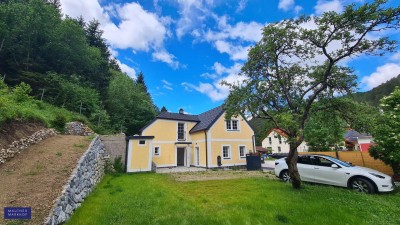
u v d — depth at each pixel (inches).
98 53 1269.7
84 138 410.9
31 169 218.7
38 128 369.4
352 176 287.3
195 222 167.2
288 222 168.6
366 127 273.3
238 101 301.3
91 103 872.9
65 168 223.5
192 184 356.5
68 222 162.2
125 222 166.1
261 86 305.0
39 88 743.7
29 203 147.1
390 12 207.9
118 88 1170.6
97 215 180.5
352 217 175.9
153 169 579.5
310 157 345.4
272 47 289.7
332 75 285.3
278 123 294.2
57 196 159.2
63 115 529.3
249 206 210.2
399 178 346.3
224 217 177.8
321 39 255.0
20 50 883.4
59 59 1018.7
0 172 204.7
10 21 876.0
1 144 247.0
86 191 251.4
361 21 223.3
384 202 221.6
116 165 527.8
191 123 838.5
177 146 783.7
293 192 264.5
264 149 1545.3
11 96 409.4
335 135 348.5
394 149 320.5
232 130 770.2
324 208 198.1
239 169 668.7
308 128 606.5
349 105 282.7
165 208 204.4
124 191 280.5
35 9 948.6
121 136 555.2
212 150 709.3
